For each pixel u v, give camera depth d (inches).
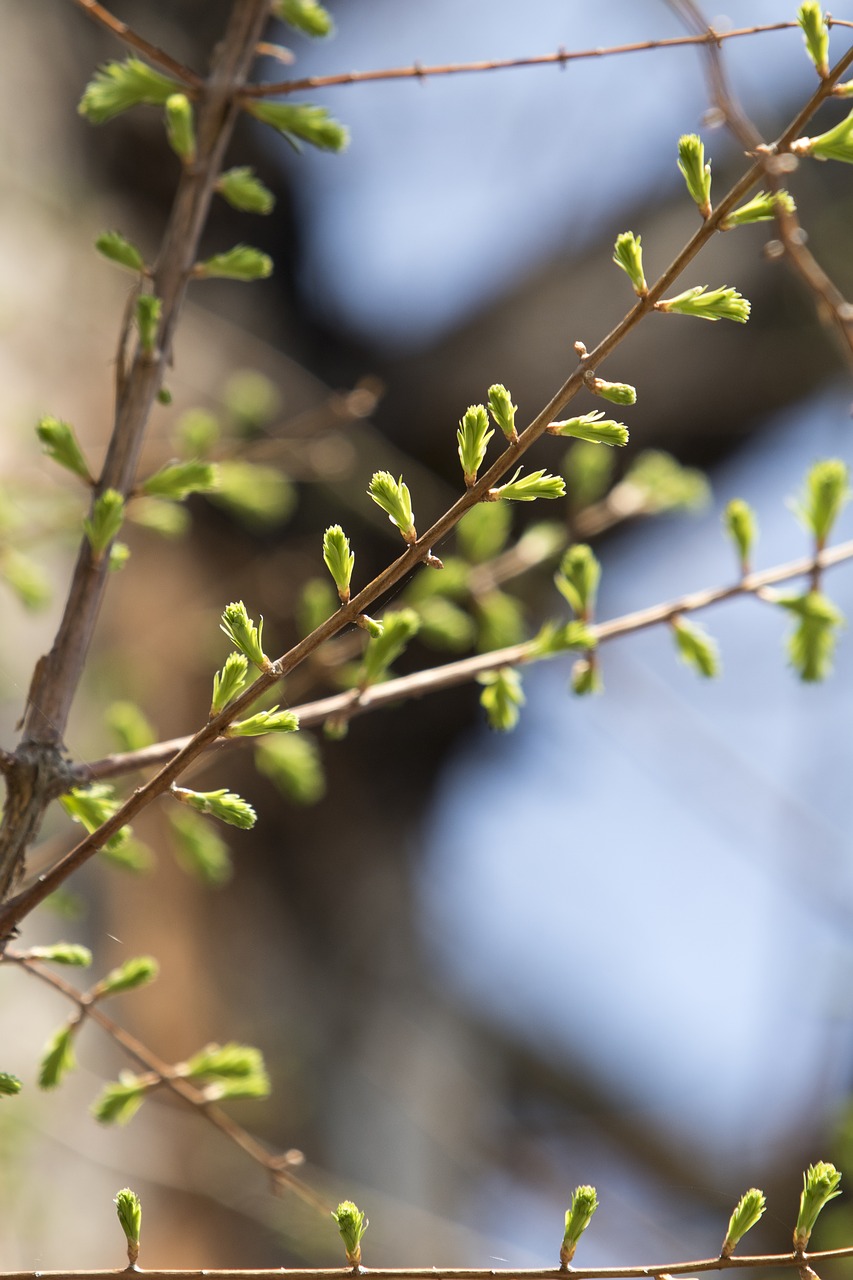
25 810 35.2
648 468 47.9
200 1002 79.8
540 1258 86.9
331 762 106.4
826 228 84.9
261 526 85.0
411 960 109.0
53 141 82.7
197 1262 69.6
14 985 62.1
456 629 42.8
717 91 38.2
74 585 35.6
